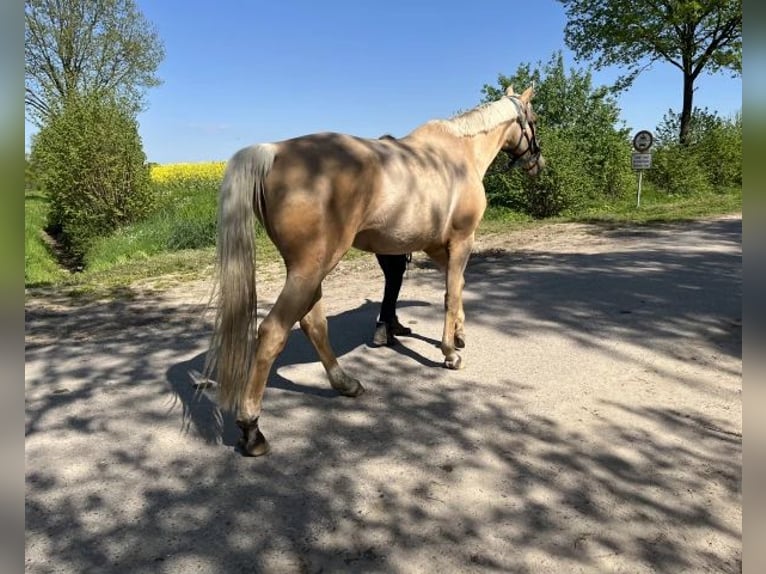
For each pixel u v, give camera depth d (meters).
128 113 16.38
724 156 20.55
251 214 3.00
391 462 3.16
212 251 10.95
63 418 3.78
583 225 12.75
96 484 2.99
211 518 2.69
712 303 6.05
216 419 3.74
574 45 23.38
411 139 3.97
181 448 3.37
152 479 3.04
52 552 2.46
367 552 2.44
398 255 4.74
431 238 3.85
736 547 2.44
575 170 14.90
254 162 3.00
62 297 7.51
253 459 3.22
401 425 3.60
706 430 3.47
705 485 2.89
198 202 17.12
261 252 10.45
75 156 14.97
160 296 7.48
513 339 5.18
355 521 2.65
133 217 15.65
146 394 4.16
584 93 17.31
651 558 2.38
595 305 6.15
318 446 3.35
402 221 3.52
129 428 3.63
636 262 8.29
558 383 4.21
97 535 2.58
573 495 2.82
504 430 3.51
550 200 14.66
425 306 6.33
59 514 2.74
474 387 4.17
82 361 4.90
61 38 32.06
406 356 4.81
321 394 4.09
